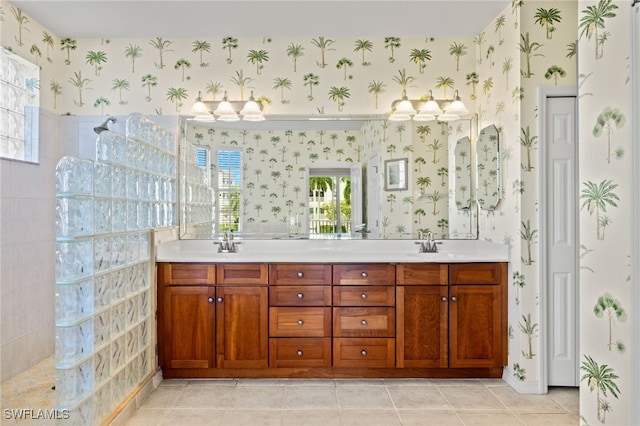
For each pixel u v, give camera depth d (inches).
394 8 110.0
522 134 104.0
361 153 130.8
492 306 110.0
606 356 58.2
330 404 96.7
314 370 110.7
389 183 130.3
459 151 130.1
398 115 124.5
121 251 89.0
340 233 131.1
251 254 119.9
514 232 106.8
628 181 54.0
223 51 127.9
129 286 93.0
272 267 109.1
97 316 77.9
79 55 126.3
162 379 109.8
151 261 105.4
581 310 63.4
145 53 127.0
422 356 109.3
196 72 127.6
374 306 109.4
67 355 68.9
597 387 60.1
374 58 129.0
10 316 107.3
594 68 60.1
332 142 130.4
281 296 109.2
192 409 94.0
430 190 130.2
